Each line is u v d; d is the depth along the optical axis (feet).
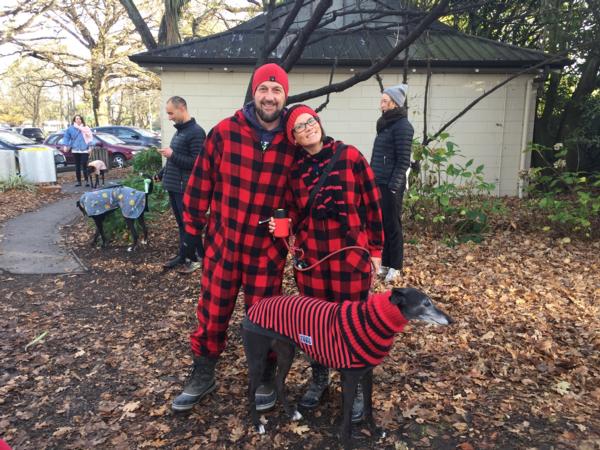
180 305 16.37
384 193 16.37
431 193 23.54
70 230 26.84
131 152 63.72
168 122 34.50
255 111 9.05
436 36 36.32
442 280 17.88
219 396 10.89
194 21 64.39
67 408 10.69
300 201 9.09
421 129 34.81
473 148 35.01
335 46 34.35
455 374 11.64
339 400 10.61
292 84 34.06
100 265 20.59
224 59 32.35
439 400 10.61
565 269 19.07
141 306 16.43
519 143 34.94
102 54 91.25
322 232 9.01
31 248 23.04
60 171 59.57
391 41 35.22
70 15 83.92
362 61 32.37
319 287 9.35
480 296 16.46
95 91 94.63
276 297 9.19
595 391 10.77
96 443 9.47
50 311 16.05
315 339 8.45
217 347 10.11
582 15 31.45
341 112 34.71
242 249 9.36
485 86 34.24
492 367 11.96
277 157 9.02
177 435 9.67
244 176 9.07
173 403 10.20
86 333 14.42
